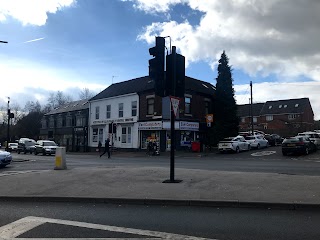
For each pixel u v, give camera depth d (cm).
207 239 545
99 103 4391
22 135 7925
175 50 1117
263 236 557
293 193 850
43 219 692
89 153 3931
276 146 3994
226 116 3788
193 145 3406
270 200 777
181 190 921
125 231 595
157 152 3138
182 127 3488
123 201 838
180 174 1242
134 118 3759
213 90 4234
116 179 1147
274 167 1689
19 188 1019
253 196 824
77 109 4900
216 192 882
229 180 1070
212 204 788
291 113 7144
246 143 3362
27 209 796
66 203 860
